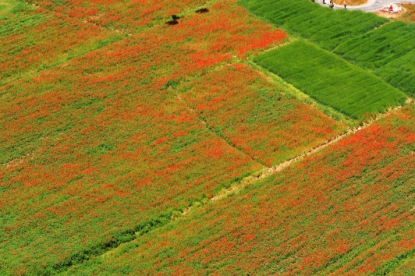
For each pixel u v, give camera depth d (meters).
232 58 79.50
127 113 71.88
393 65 77.50
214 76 76.75
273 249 56.56
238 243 57.31
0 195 62.69
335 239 57.22
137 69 78.06
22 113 72.25
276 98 73.38
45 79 77.00
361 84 74.81
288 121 70.38
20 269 55.50
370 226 58.31
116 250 57.34
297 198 61.28
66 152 67.31
